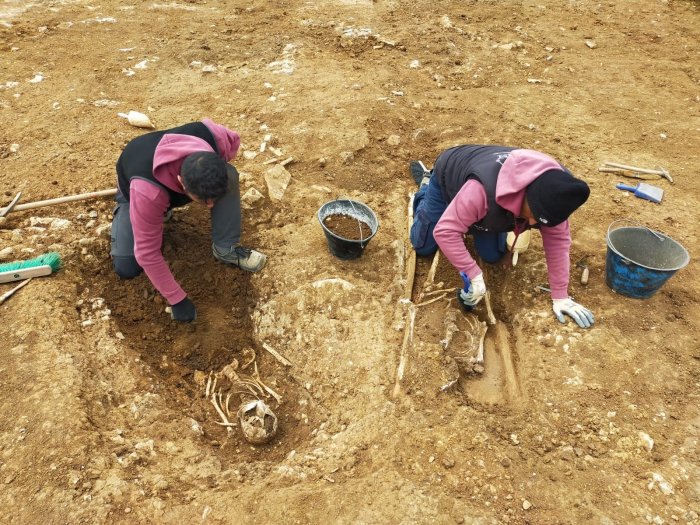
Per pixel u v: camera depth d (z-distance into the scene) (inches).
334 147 184.1
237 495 102.0
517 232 117.7
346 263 147.4
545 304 137.6
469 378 128.0
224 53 232.2
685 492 103.5
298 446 116.0
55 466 103.1
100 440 108.5
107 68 219.0
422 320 134.0
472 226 129.0
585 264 147.9
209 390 126.9
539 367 125.4
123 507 99.3
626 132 199.2
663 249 138.5
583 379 122.1
